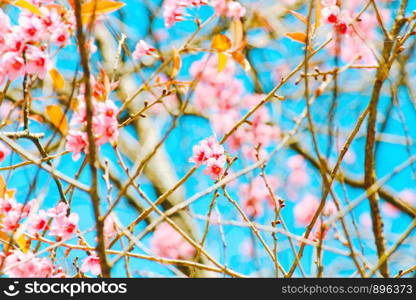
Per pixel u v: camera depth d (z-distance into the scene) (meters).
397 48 1.90
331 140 1.82
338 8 1.97
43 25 1.93
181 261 1.96
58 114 1.90
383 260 1.83
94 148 1.80
